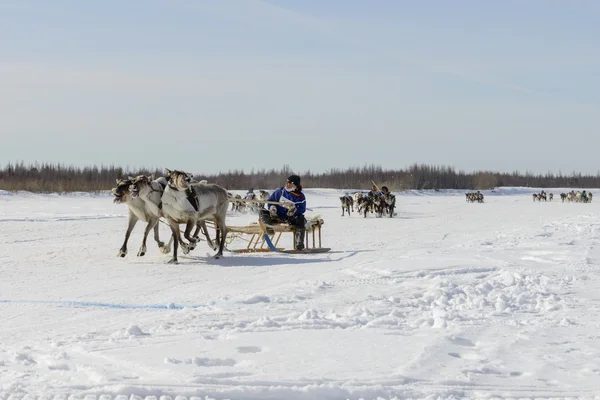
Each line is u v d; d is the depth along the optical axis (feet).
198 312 30.42
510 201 316.60
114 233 84.12
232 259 55.11
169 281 42.78
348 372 19.48
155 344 23.29
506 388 18.29
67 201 206.90
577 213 152.46
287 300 33.58
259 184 432.25
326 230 95.04
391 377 18.86
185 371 19.47
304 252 59.62
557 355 21.76
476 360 21.04
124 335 24.86
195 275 45.52
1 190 229.04
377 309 30.45
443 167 506.07
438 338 23.70
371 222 117.29
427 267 45.55
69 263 52.54
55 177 294.46
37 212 139.85
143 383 18.20
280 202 58.44
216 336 24.81
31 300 35.29
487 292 35.86
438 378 18.97
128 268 49.47
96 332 25.84
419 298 34.24
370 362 20.61
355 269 45.39
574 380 19.03
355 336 24.39
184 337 24.50
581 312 29.99
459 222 115.34
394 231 92.48
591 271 43.45
